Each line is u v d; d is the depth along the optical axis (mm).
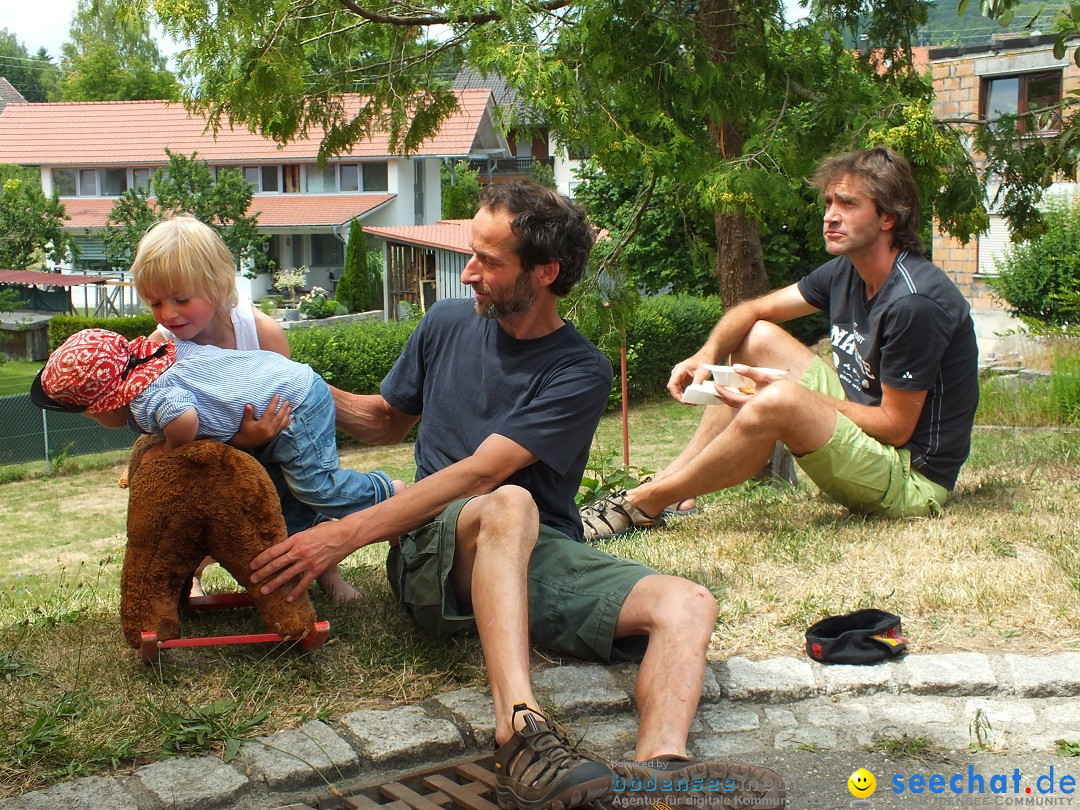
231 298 3178
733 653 3357
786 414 4496
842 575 3994
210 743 2705
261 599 3004
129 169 39500
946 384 4711
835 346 5000
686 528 4891
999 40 21891
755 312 5219
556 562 3170
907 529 4578
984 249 22344
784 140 6969
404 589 3264
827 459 4574
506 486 2932
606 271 8227
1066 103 7953
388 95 8195
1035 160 7906
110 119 40969
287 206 37875
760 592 3830
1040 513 4867
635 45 6836
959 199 7277
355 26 7773
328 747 2703
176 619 2992
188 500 2900
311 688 2990
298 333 19031
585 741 2854
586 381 3211
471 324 3414
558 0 6887
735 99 7262
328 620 3475
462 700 2971
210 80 7195
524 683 2564
